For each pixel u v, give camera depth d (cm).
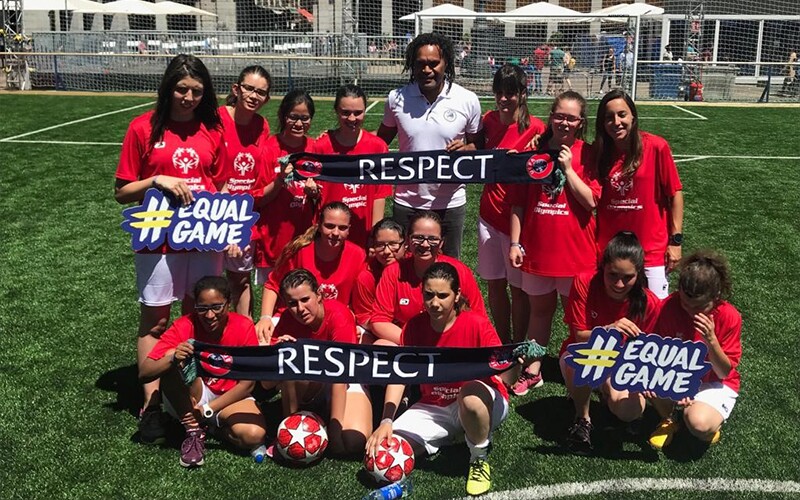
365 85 2098
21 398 434
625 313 379
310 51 2241
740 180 994
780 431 402
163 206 383
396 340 398
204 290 362
